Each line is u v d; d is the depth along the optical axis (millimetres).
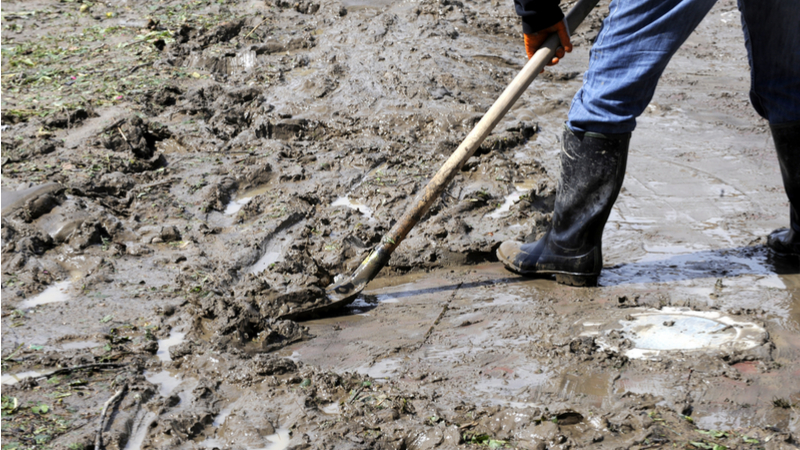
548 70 6719
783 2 3115
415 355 2926
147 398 2621
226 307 3119
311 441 2359
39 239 3781
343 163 4949
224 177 4648
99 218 3934
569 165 3348
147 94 5895
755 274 3510
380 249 3402
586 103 3217
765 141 5289
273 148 5117
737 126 5578
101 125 5227
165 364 2852
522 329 3100
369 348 2992
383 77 6316
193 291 3355
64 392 2631
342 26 7582
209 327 3080
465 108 5711
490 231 4039
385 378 2754
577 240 3410
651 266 3639
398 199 4406
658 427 2359
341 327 3203
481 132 3328
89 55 6879
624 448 2275
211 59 6707
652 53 2996
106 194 4410
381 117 5609
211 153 5078
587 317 3168
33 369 2777
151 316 3176
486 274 3701
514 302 3359
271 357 2812
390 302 3449
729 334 2963
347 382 2691
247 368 2775
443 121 5496
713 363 2746
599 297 3359
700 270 3574
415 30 7492
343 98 5926
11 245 3697
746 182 4621
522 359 2861
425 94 5949
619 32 3023
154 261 3676
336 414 2529
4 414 2480
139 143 5004
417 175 4750
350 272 3703
